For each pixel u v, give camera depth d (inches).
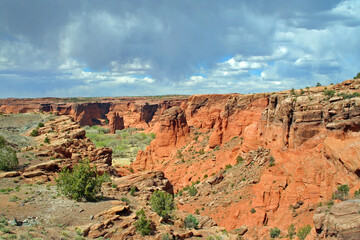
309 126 1668.3
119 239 1037.2
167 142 3934.5
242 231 1585.9
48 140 2541.8
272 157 1964.8
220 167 2751.0
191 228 1322.6
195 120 4992.6
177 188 3014.3
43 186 1510.8
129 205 1375.5
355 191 1234.6
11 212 1106.7
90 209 1245.1
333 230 847.1
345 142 1428.4
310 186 1587.1
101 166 2192.4
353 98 1475.1
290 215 1567.4
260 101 3107.8
